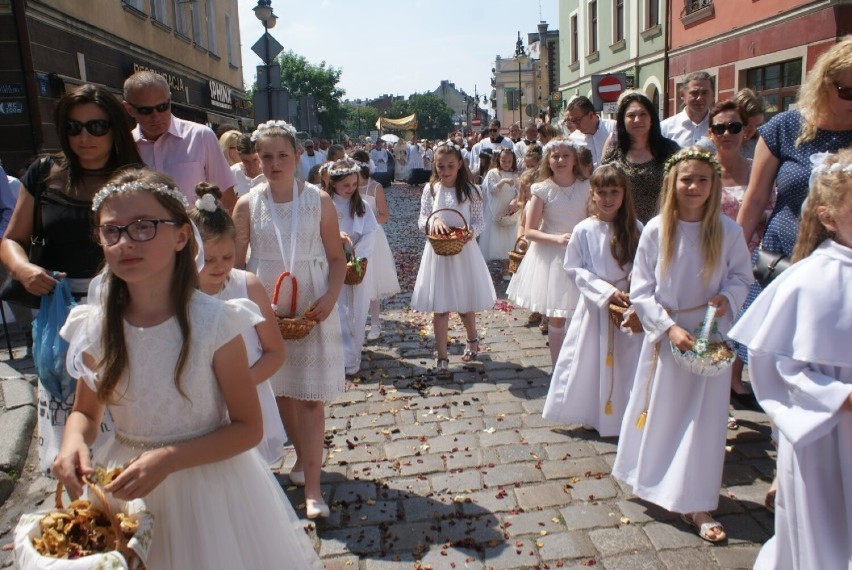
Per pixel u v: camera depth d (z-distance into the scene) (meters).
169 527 2.05
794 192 3.49
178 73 18.98
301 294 3.62
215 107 22.45
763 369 2.36
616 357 4.21
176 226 2.00
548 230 5.26
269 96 12.34
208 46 22.55
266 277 3.65
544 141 11.12
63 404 3.05
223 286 3.02
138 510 1.94
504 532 3.35
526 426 4.59
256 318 2.12
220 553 2.06
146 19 16.48
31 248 3.29
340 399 5.20
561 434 4.44
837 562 2.24
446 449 4.28
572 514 3.48
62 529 1.86
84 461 1.98
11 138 10.87
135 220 1.93
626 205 4.14
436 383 5.48
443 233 5.58
